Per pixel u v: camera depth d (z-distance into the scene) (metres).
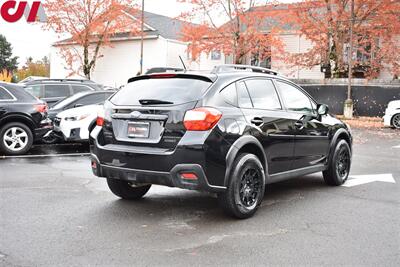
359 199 6.60
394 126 18.50
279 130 6.07
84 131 11.13
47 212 5.64
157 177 5.11
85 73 32.69
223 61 33.34
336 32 22.95
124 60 35.84
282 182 7.88
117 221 5.32
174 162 4.99
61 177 7.83
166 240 4.66
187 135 5.00
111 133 5.54
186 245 4.52
